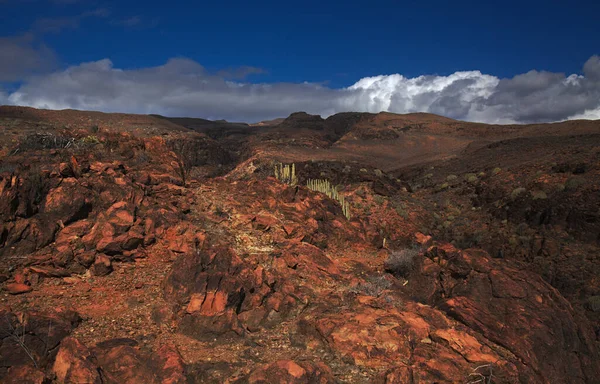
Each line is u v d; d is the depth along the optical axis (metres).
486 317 11.22
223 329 9.05
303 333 9.60
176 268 10.17
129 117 107.31
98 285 10.24
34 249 10.70
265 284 10.67
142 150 17.62
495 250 29.42
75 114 95.38
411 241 21.77
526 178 38.16
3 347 7.15
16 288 9.30
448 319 11.27
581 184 31.08
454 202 40.41
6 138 31.58
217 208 15.41
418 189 54.97
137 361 7.39
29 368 6.70
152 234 12.28
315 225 16.81
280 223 15.73
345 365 8.49
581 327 11.89
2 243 10.34
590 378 10.60
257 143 107.19
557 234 28.09
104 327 8.66
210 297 9.44
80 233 11.38
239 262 10.60
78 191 12.10
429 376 8.30
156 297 10.02
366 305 10.80
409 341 9.16
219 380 7.44
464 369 8.67
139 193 13.44
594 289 22.02
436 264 13.85
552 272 24.58
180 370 7.33
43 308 8.91
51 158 13.55
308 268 12.80
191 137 92.31
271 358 8.48
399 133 128.50
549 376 9.99
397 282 13.91
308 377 7.34
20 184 11.14
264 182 19.17
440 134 125.75
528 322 10.89
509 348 10.20
